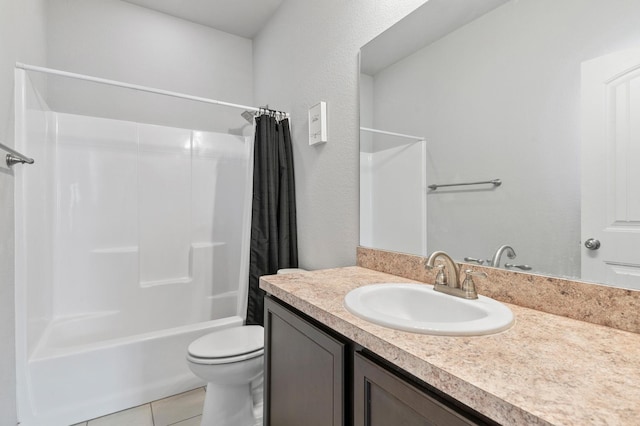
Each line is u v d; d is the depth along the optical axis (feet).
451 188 3.86
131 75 8.22
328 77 5.94
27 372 4.99
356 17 5.28
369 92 5.03
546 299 2.89
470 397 1.65
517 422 1.44
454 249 3.82
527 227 3.12
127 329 7.70
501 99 3.35
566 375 1.74
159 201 8.41
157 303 8.13
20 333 4.99
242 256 7.06
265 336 4.05
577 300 2.69
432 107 4.09
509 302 3.17
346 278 4.23
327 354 2.86
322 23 6.15
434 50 4.06
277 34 8.11
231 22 8.96
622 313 2.45
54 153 7.04
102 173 7.69
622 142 2.51
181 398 6.06
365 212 5.13
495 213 3.41
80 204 7.41
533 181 3.08
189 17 8.77
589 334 2.35
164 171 8.48
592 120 2.67
